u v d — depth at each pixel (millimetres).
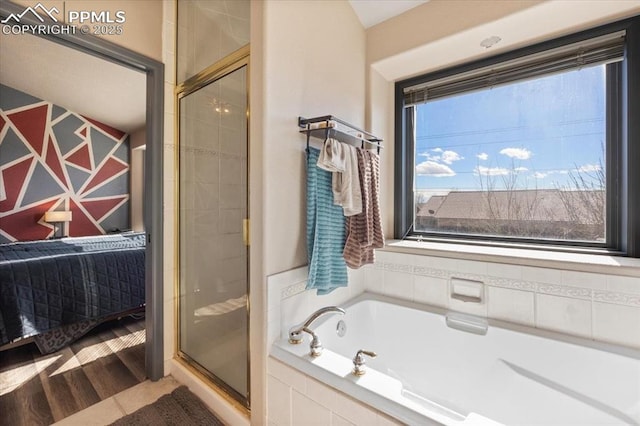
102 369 2002
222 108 1617
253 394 1387
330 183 1528
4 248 3086
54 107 4277
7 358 2148
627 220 1498
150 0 1800
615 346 1337
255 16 1355
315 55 1585
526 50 1758
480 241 1925
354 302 1874
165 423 1501
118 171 4934
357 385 1057
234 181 1559
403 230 2201
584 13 1479
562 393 1360
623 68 1523
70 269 2451
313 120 1424
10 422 1516
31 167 4109
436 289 1820
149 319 1870
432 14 1771
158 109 1843
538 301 1520
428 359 1718
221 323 1647
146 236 1880
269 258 1338
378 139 1926
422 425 903
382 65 2027
